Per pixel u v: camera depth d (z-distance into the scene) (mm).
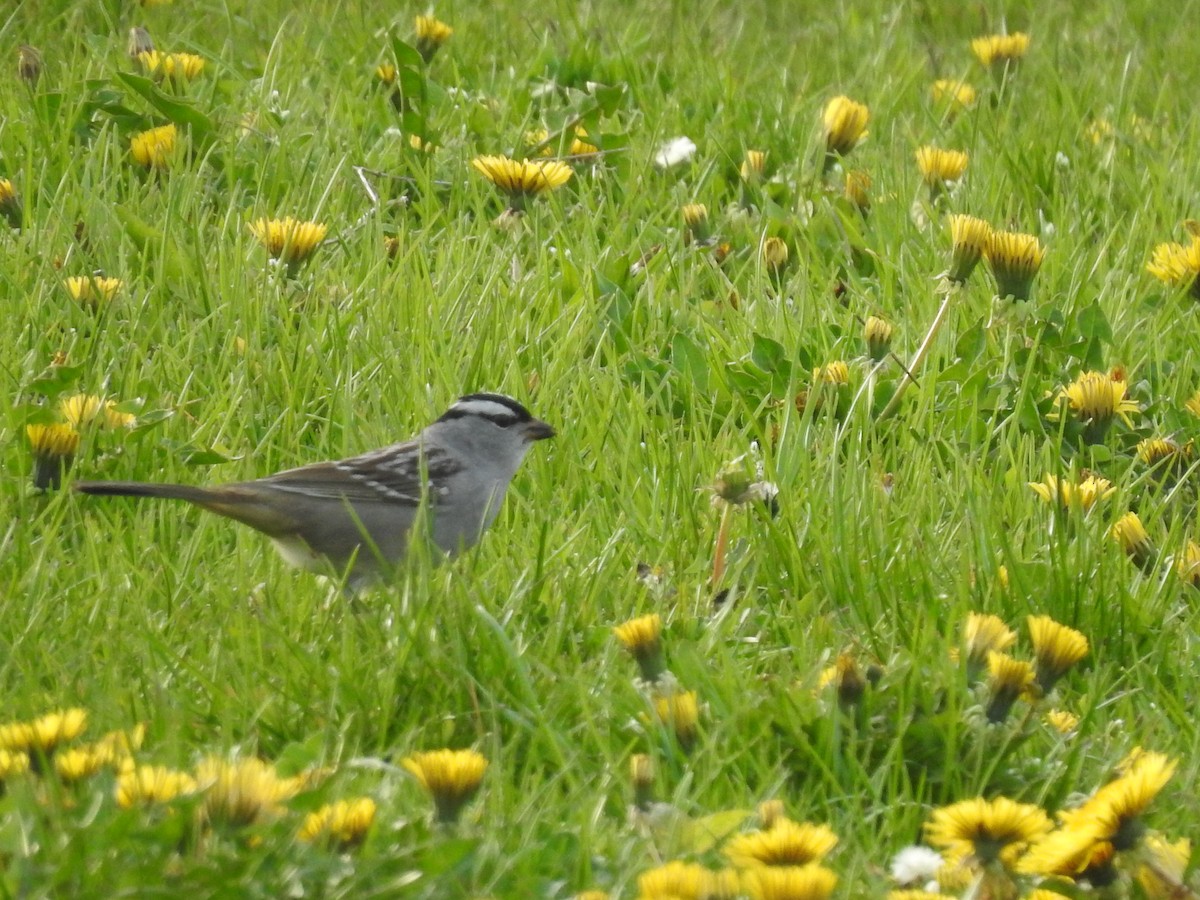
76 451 9086
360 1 17047
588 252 12195
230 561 8742
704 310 11852
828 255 13070
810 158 14203
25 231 11641
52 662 7375
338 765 6449
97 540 8594
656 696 7379
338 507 8758
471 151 13727
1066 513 9406
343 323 11008
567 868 6152
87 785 6004
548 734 7090
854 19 19125
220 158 13148
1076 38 18734
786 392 10727
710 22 18828
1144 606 8703
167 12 16391
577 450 10039
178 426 9844
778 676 7691
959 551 8898
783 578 8859
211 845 5809
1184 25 19516
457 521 9172
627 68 15789
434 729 7371
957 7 20156
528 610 8203
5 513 8812
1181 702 8141
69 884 5395
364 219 12562
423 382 10453
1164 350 11555
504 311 11250
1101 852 6340
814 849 6000
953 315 11719
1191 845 6832
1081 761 7320
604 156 13961
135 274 11570
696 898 5691
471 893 5762
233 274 11250
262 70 15203
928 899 5992
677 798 6707
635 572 8750
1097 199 13906
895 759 7223
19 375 10031
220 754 6613
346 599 8289
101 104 13406
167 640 7797
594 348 11391
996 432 10523
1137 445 10492
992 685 7340
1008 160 14211
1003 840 6242
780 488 9297
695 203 13055
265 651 7730
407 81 13867
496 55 16500
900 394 10508
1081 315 11336
